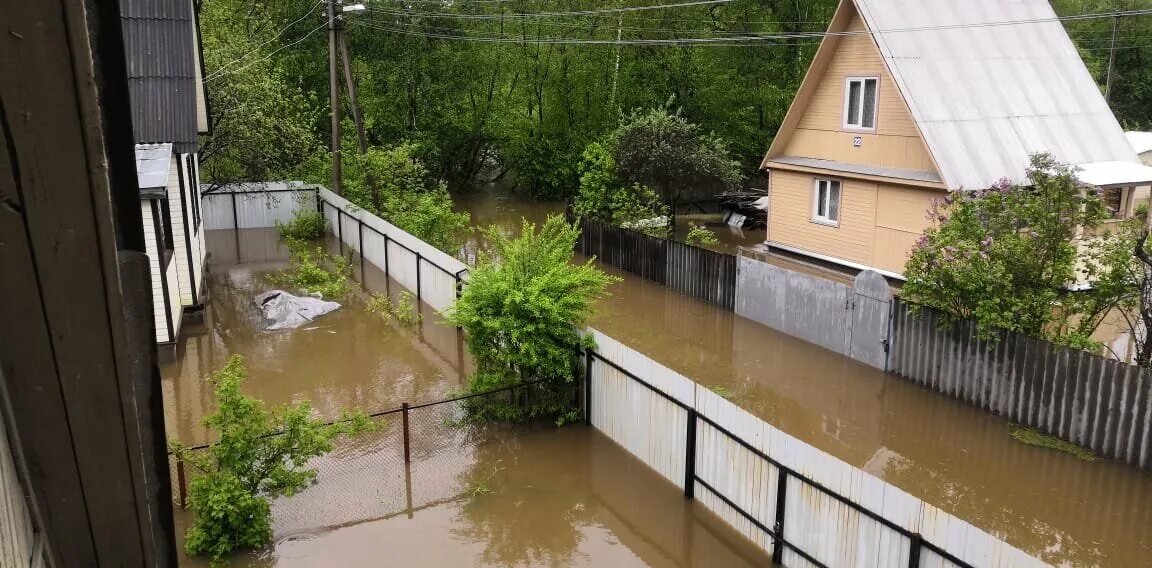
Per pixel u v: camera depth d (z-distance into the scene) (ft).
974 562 19.35
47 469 3.83
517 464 33.14
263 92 73.82
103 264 3.52
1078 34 126.21
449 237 68.28
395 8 107.55
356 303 56.90
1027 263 35.58
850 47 62.08
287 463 32.83
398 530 28.68
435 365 45.16
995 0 64.75
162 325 45.34
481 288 36.22
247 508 26.91
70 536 4.07
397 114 111.45
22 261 3.35
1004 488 30.96
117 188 3.75
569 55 111.34
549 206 110.93
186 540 27.09
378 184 76.64
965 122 56.49
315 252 72.59
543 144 112.47
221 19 88.99
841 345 44.83
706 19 114.42
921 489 31.14
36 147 3.20
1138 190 75.61
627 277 63.62
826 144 66.33
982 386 37.04
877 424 36.78
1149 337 34.37
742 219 85.10
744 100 110.42
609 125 109.09
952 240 37.65
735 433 26.86
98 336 3.66
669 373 29.96
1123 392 31.45
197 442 35.70
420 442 35.01
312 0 105.50
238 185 79.30
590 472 32.48
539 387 36.45
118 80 3.59
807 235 69.31
